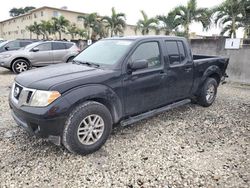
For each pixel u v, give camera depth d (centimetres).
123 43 407
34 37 4956
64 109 301
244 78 905
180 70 466
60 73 346
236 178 293
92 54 428
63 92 305
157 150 357
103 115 341
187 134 417
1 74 1041
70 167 308
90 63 401
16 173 293
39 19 4656
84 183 279
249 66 884
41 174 292
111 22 2619
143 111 419
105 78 344
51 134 305
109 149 357
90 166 311
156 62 423
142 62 366
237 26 1435
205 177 294
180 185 278
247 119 502
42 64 1071
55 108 295
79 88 317
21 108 309
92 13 2850
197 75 518
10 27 5947
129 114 392
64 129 311
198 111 546
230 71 941
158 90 427
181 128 443
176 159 333
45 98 297
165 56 438
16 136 389
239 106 600
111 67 366
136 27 2238
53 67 393
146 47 411
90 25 2898
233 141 395
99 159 329
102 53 412
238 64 913
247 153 355
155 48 426
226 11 1412
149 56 412
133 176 293
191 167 314
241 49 897
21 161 318
